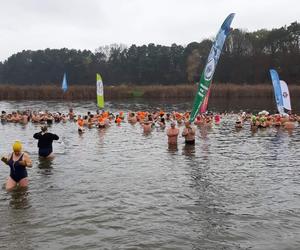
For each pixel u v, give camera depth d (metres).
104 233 9.15
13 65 168.25
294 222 9.80
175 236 8.97
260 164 16.58
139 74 147.50
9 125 32.69
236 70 122.81
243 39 133.25
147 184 13.33
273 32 130.00
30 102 68.56
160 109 54.28
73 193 12.23
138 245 8.49
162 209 10.78
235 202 11.36
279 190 12.58
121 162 17.02
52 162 16.86
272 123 31.69
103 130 29.16
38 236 8.95
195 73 130.88
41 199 11.59
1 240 8.73
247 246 8.43
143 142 22.98
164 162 17.05
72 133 27.28
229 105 61.38
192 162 17.03
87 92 78.12
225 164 16.59
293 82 111.69
